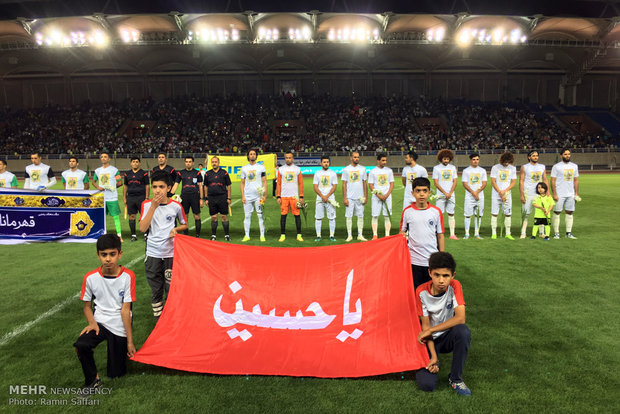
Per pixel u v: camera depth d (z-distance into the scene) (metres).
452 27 32.41
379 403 3.19
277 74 42.69
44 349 4.18
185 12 29.59
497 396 3.28
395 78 43.34
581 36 35.12
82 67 40.78
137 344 4.27
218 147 35.50
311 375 3.57
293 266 4.20
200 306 4.08
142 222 4.52
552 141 36.22
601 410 3.09
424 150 33.44
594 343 4.19
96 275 3.54
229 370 3.64
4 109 41.47
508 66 42.09
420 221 4.49
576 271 6.68
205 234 9.96
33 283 6.26
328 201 8.90
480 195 9.16
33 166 9.35
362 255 4.19
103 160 9.18
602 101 43.62
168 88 42.91
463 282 6.19
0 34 32.75
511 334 4.42
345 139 36.94
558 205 9.16
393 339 3.76
